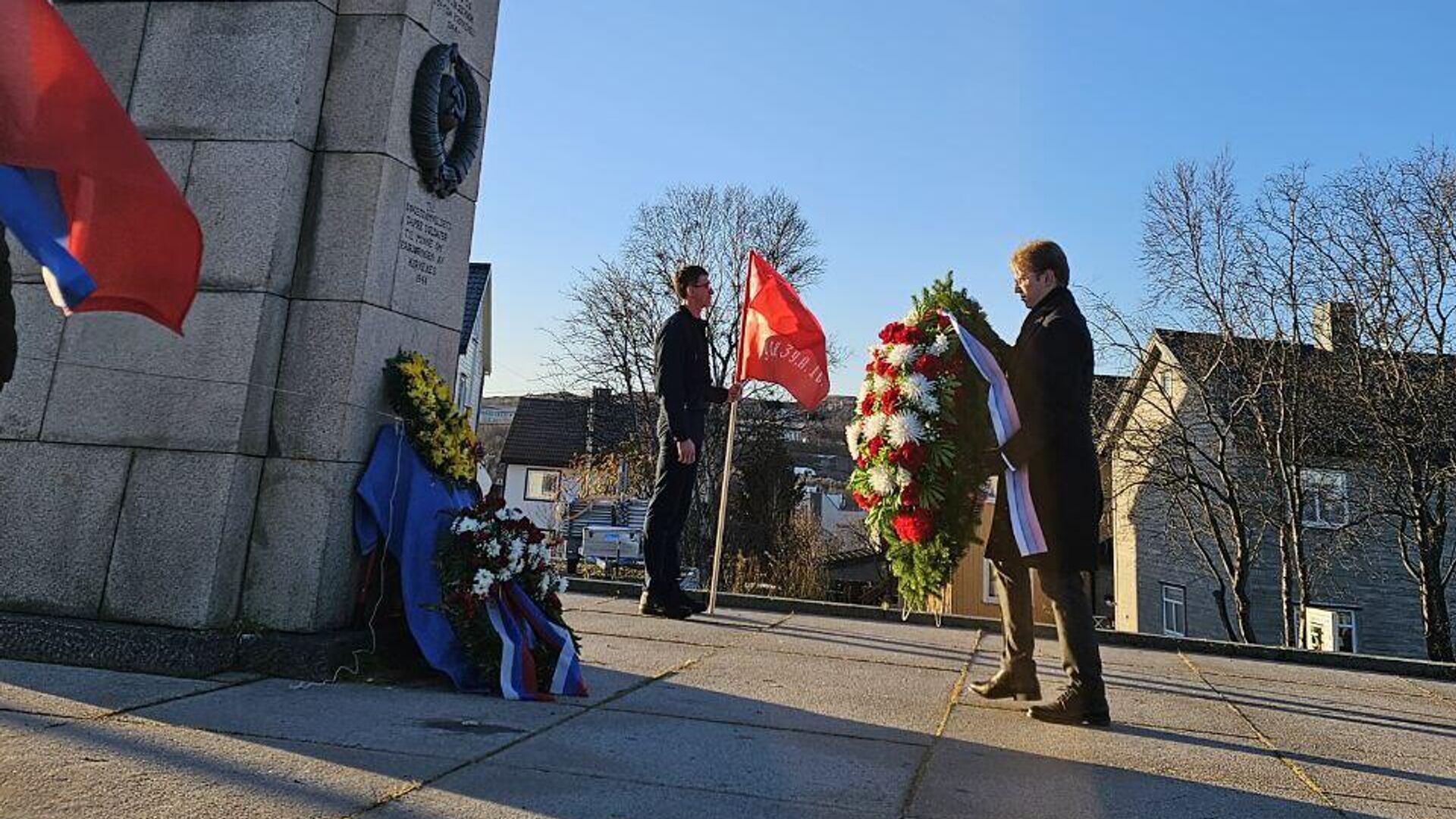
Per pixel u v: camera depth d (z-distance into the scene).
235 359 4.53
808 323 7.88
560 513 29.66
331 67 4.96
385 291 4.86
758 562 15.12
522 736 3.37
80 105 2.56
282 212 4.67
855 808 2.74
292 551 4.49
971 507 4.64
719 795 2.79
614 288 37.53
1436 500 24.23
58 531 4.49
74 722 3.25
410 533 4.57
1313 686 5.64
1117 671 5.81
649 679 4.59
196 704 3.61
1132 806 2.89
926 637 6.85
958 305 4.77
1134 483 26.11
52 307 4.69
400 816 2.47
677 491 7.05
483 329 42.22
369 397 4.75
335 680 4.23
